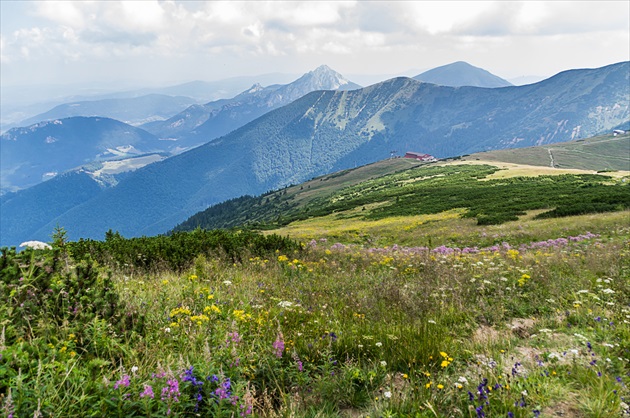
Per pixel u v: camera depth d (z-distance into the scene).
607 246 16.94
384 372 4.62
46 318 4.23
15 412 2.73
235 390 3.56
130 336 4.55
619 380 4.11
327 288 8.97
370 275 10.77
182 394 3.33
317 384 4.28
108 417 3.02
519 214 43.41
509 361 5.03
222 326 5.13
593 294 7.48
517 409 3.60
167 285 7.97
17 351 3.33
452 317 6.66
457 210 57.50
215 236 15.77
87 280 5.49
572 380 4.41
